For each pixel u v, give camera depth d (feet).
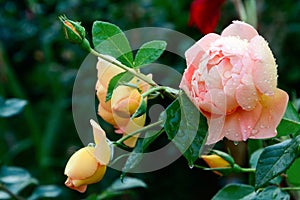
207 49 1.87
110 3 5.94
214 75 1.80
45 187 3.34
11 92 5.78
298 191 2.41
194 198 5.81
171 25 5.82
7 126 6.61
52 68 6.08
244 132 1.82
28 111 5.39
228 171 2.21
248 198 2.21
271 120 1.84
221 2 3.62
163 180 5.82
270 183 2.25
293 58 6.24
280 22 5.75
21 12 6.80
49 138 5.57
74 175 1.89
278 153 1.94
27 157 6.39
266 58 1.80
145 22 5.85
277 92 1.84
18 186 3.26
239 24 1.91
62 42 6.08
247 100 1.80
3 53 5.54
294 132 2.00
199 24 3.67
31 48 6.56
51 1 6.04
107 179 5.43
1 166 3.25
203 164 4.49
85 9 5.91
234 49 1.81
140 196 5.78
